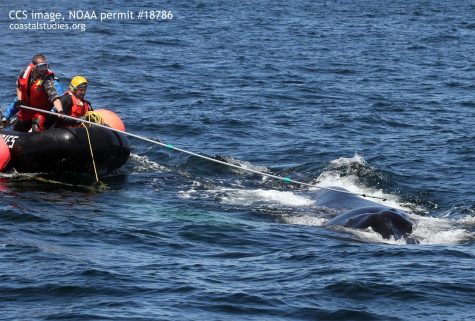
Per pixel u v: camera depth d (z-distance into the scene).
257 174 54.00
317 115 71.94
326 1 194.12
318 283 33.53
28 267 34.62
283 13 164.12
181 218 43.66
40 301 31.17
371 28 144.88
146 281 33.38
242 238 40.41
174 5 168.88
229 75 90.69
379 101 79.19
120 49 105.75
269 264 36.25
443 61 109.31
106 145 51.03
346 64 102.94
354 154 59.09
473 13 178.38
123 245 38.47
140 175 52.81
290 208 46.81
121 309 30.45
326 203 47.62
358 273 34.84
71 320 29.44
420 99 81.25
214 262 36.41
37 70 51.19
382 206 45.81
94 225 41.38
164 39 117.31
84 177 51.53
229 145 60.75
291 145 61.25
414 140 63.78
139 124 65.50
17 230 39.88
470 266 36.38
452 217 46.12
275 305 31.31
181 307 30.78
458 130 67.50
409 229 42.53
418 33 139.88
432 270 35.59
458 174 54.34
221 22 143.50
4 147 50.47
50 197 46.66
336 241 40.38
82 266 34.81
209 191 49.97
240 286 33.09
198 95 78.06
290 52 111.25
